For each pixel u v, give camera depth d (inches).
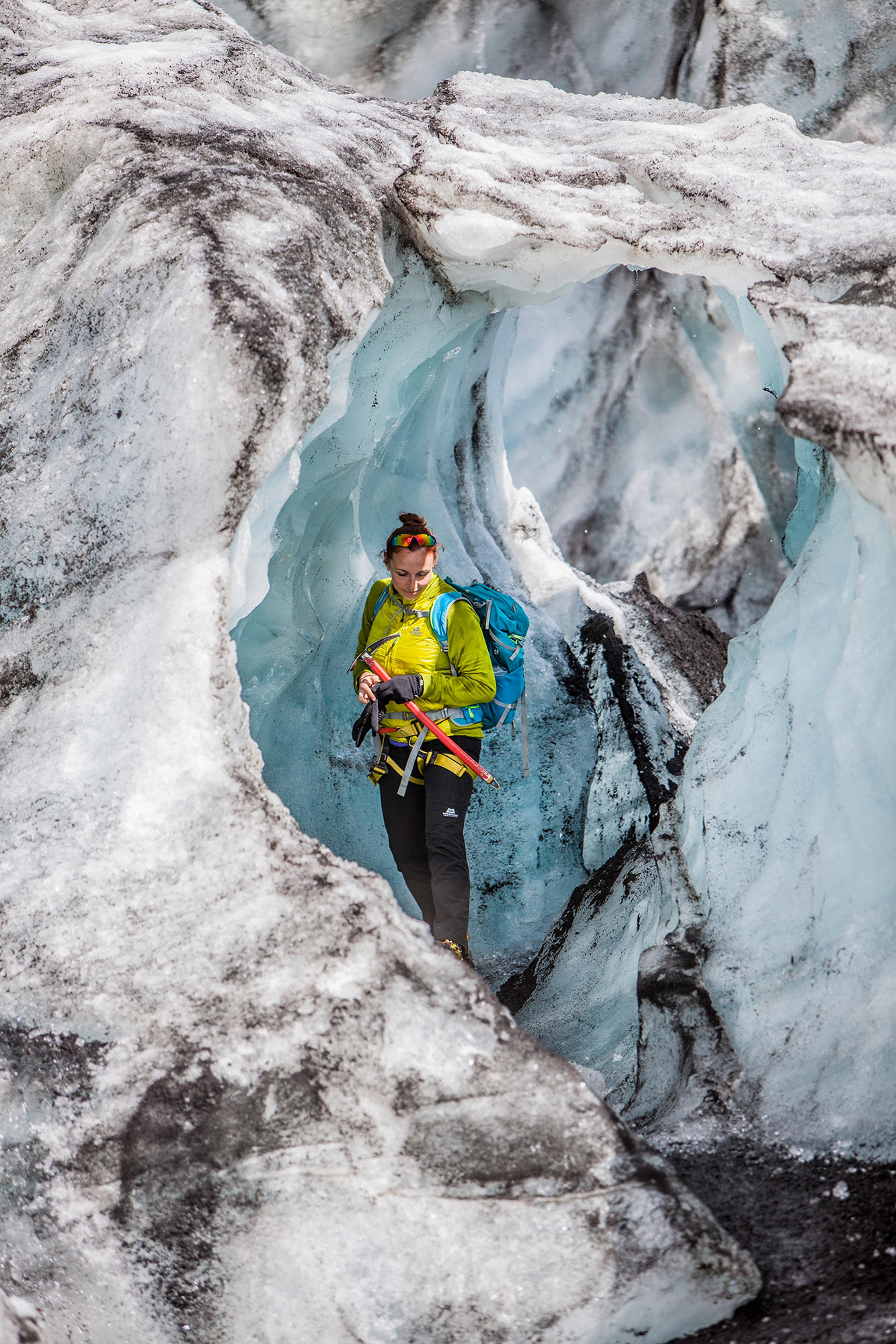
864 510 102.1
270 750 162.4
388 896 89.9
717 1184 89.3
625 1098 108.5
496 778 171.2
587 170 144.6
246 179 125.0
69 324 117.3
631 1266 76.4
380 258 130.5
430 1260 77.3
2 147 135.7
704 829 121.5
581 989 134.8
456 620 130.4
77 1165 82.8
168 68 149.3
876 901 98.7
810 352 104.7
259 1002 84.7
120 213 121.0
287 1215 78.9
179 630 98.0
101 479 105.8
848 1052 95.0
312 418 107.7
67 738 98.0
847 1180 87.6
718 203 135.9
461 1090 81.0
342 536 167.9
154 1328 82.0
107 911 90.3
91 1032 86.1
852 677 103.4
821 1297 78.0
